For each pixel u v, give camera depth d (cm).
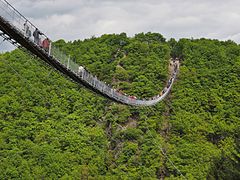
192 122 7250
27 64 8306
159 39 10431
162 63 9031
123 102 4981
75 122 7319
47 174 6003
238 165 4091
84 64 9056
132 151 6488
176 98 7950
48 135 6825
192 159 6266
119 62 9112
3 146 6375
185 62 9262
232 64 9156
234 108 7731
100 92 4147
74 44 10112
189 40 10288
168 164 6212
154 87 8175
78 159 6397
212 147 6575
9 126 6819
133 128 7006
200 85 8362
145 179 5966
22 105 7369
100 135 6975
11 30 2525
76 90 8088
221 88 8312
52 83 8094
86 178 6056
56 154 6388
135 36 10456
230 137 6738
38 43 2834
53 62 3117
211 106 7838
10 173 5881
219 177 4219
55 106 7594
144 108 7350
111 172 6228
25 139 6662
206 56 9494
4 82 7819
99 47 9781
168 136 6988
